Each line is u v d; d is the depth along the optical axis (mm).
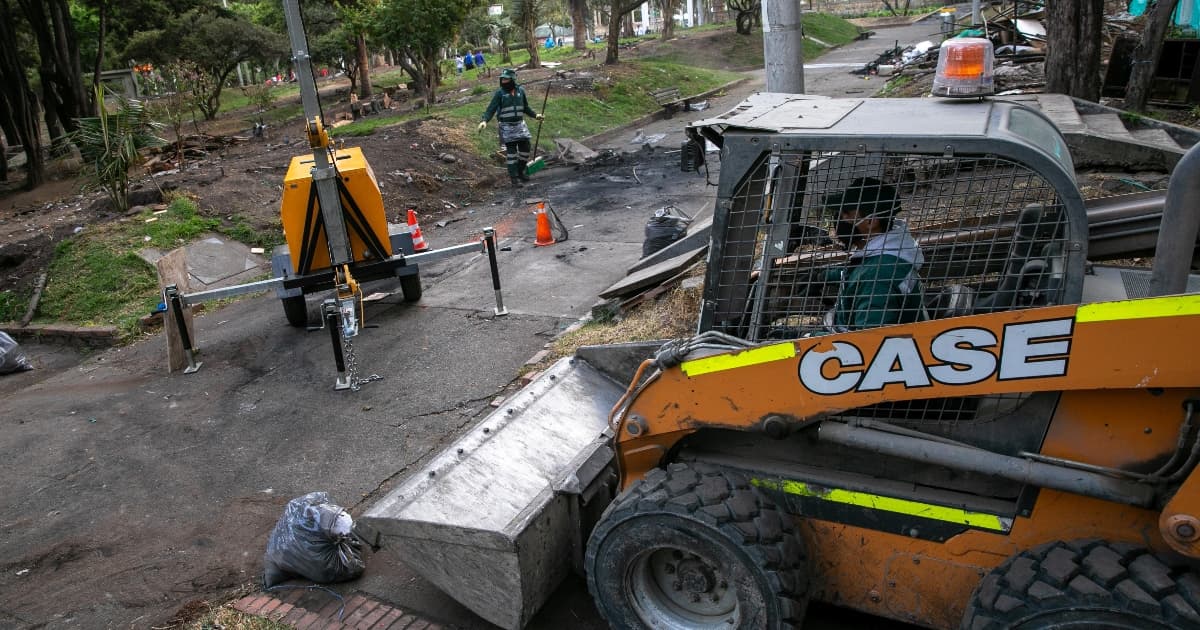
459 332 7738
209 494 5305
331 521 4129
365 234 7824
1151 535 2496
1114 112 8305
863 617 3502
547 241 10359
